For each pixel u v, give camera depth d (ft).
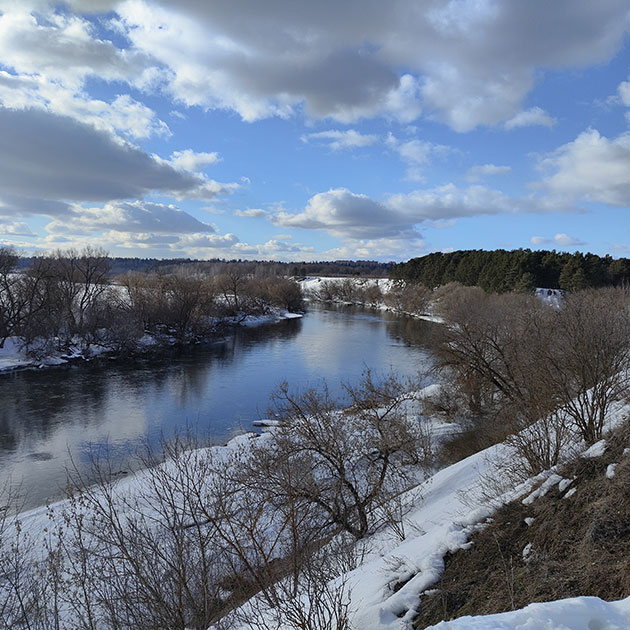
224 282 280.92
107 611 29.53
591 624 12.30
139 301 186.91
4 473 70.95
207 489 41.50
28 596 33.22
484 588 22.95
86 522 46.62
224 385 124.26
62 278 170.91
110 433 88.69
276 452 45.96
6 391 115.96
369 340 198.90
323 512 45.52
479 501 36.29
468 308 119.75
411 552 28.96
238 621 26.58
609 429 36.14
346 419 57.21
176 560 28.84
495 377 77.71
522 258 283.59
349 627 22.07
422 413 87.97
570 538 23.22
